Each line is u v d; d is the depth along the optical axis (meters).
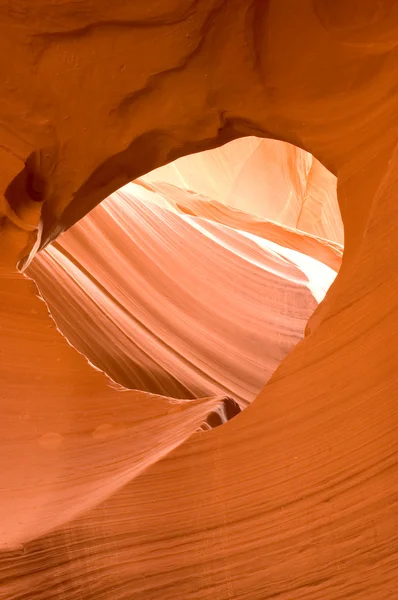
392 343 2.10
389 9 2.40
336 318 2.25
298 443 2.29
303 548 2.25
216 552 2.41
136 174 3.25
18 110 3.04
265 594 2.29
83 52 2.85
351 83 2.59
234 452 2.43
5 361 3.21
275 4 2.57
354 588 2.12
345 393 2.20
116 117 3.01
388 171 2.25
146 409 3.19
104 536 2.63
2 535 2.84
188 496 2.50
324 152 2.74
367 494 2.12
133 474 2.69
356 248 2.45
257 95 2.79
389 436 2.09
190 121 2.99
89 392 3.19
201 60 2.78
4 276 3.30
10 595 2.72
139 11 2.71
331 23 2.50
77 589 2.64
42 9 2.79
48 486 2.97
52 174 3.21
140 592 2.52
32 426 3.13
